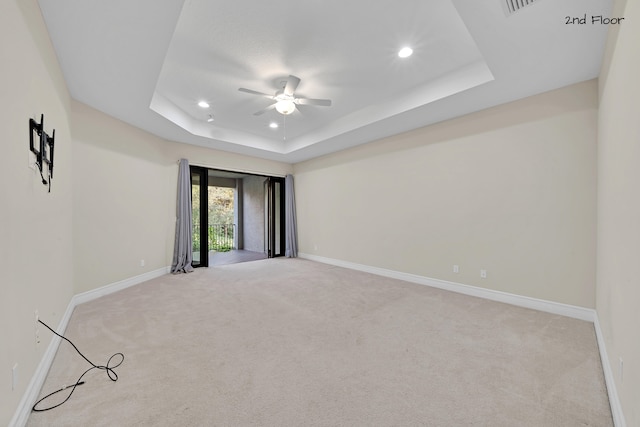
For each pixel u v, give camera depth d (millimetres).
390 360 1918
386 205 4496
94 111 3271
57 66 2266
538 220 2895
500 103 3129
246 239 8562
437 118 3607
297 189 6480
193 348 2078
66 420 1352
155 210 4316
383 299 3279
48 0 1635
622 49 1501
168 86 3223
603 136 2193
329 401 1499
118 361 1889
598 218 2418
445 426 1324
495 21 1804
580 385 1633
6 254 1236
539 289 2895
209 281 4137
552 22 1806
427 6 1983
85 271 3156
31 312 1558
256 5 1959
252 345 2131
